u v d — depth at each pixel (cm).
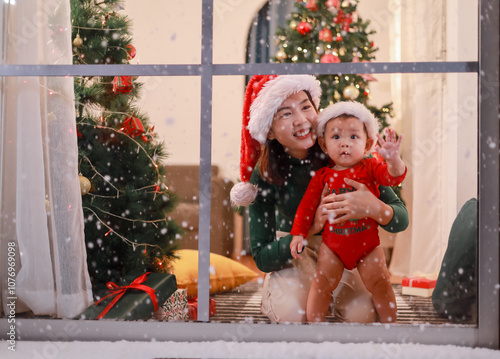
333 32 303
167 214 255
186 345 137
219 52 434
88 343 140
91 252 226
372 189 180
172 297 198
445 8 330
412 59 368
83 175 227
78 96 225
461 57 299
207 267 147
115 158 239
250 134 188
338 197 174
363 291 181
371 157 186
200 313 146
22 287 164
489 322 138
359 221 174
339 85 294
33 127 165
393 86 380
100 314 160
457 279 192
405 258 353
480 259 138
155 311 189
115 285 190
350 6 307
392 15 383
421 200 339
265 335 142
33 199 165
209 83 148
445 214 324
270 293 183
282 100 181
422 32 350
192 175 396
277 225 209
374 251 175
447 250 205
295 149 190
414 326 139
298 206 192
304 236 177
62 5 175
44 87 171
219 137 429
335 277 173
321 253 175
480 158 138
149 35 415
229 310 231
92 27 226
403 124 373
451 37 317
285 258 181
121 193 234
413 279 270
